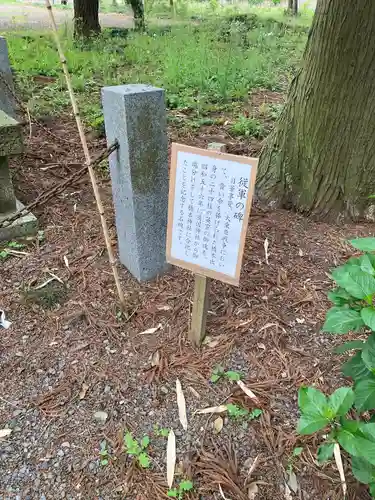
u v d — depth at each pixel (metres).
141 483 1.73
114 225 3.32
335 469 1.75
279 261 2.90
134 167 2.35
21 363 2.21
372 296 1.39
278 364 2.19
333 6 2.82
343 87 2.96
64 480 1.74
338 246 3.05
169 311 2.52
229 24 11.81
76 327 2.42
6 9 19.09
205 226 1.98
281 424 1.92
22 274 2.82
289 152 3.40
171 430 1.91
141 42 9.38
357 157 3.13
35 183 3.85
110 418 1.96
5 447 1.84
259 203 3.56
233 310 2.51
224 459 1.79
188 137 4.79
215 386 2.09
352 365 1.67
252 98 6.25
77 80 6.37
